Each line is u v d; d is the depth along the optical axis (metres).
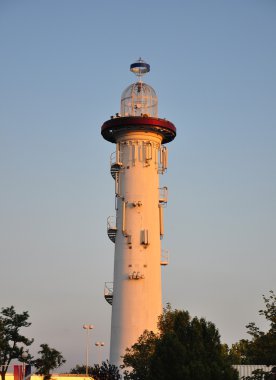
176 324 73.12
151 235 93.31
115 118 94.75
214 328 72.75
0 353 101.75
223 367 69.50
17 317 103.12
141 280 92.19
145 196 93.94
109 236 95.56
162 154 96.62
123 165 95.12
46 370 103.50
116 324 92.00
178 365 68.19
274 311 69.38
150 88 98.38
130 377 79.81
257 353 70.56
